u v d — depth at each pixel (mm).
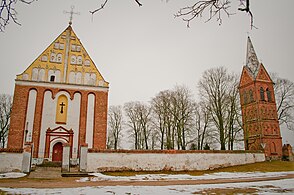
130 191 12359
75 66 35344
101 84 35312
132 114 54906
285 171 28328
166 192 12062
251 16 5152
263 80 53250
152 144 52375
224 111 39469
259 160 35219
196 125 46656
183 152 27641
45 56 34844
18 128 31219
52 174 22109
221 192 12180
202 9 5191
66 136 32406
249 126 52438
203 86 42281
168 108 44906
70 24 37406
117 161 24859
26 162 22750
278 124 51344
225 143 39125
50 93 33406
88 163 24016
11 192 11359
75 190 12617
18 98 32125
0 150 22391
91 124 33500
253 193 11758
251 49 57562
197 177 22359
